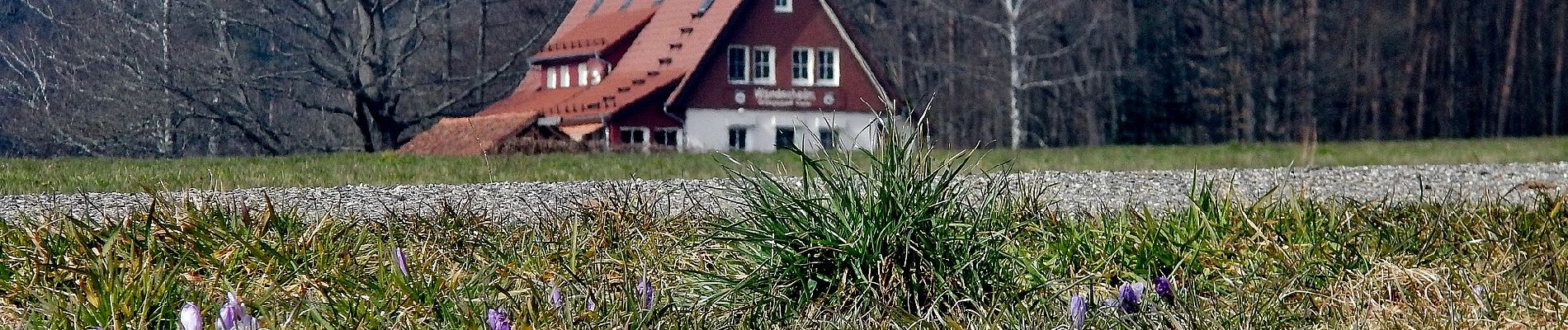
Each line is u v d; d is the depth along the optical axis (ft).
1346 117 206.49
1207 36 193.98
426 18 139.64
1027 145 199.82
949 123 191.62
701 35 131.13
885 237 17.61
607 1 150.82
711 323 17.61
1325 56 196.13
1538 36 207.92
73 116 129.18
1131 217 23.73
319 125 149.89
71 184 42.37
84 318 16.79
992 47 188.34
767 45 131.85
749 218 18.35
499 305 17.60
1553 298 18.66
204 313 16.78
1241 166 59.26
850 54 134.82
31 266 19.20
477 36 159.12
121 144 129.29
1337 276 19.57
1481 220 23.43
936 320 17.44
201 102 130.41
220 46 134.41
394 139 139.64
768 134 131.85
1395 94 204.95
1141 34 193.26
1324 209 23.79
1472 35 208.44
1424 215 24.07
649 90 127.13
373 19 137.39
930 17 192.95
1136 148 93.45
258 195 35.88
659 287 18.53
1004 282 18.12
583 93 136.36
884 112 17.93
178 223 20.74
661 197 27.73
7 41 132.46
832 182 17.94
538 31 158.40
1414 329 17.33
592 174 50.14
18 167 55.06
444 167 55.98
